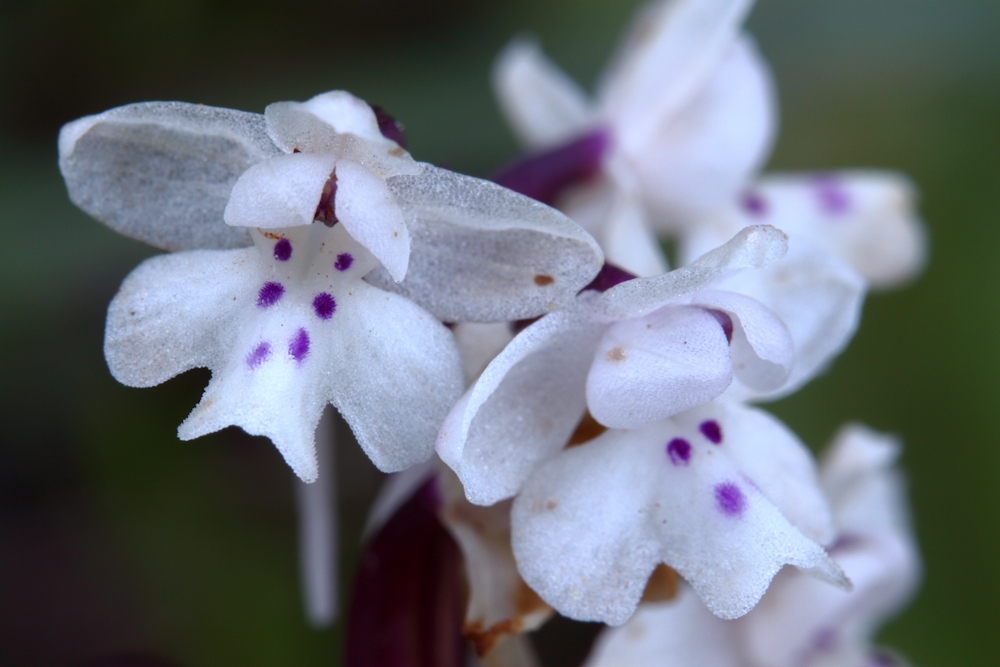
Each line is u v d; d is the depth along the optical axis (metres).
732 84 0.10
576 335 0.08
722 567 0.08
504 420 0.08
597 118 0.10
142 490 0.13
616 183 0.10
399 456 0.08
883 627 0.12
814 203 0.10
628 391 0.08
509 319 0.08
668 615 0.09
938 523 0.12
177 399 0.13
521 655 0.09
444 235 0.08
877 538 0.10
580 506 0.08
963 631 0.11
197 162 0.08
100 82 0.15
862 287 0.08
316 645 0.12
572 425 0.08
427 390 0.08
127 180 0.08
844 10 0.15
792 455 0.08
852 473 0.10
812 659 0.10
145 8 0.15
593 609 0.08
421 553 0.08
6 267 0.13
